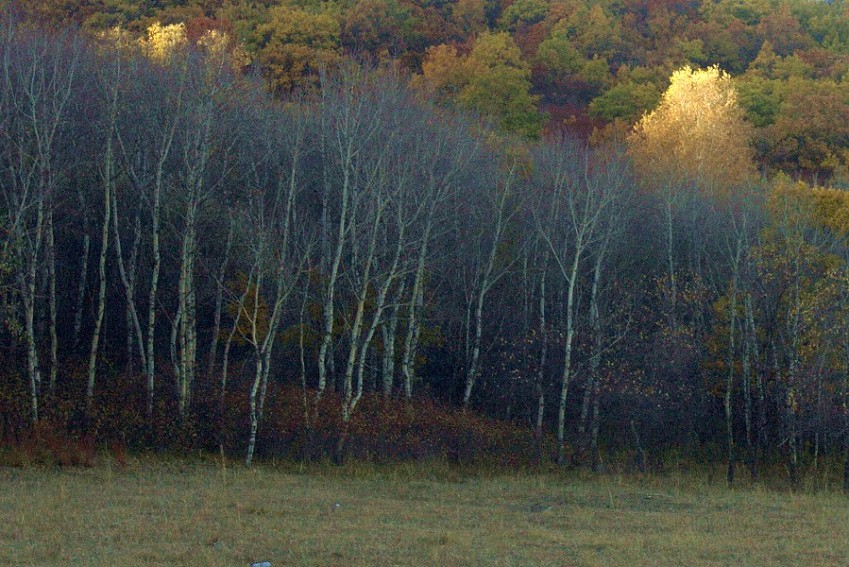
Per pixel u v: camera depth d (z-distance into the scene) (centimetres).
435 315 3600
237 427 2692
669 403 3191
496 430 2997
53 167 2725
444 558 1409
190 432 2627
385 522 1723
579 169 3434
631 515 1991
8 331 2980
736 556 1548
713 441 3356
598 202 3309
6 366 2795
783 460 3080
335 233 3316
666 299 3422
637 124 5606
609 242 3412
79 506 1714
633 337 3344
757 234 3206
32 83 2495
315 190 3431
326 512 1812
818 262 3162
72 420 2538
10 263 2509
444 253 3506
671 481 2691
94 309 3288
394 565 1353
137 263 3306
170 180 2986
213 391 2872
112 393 2741
